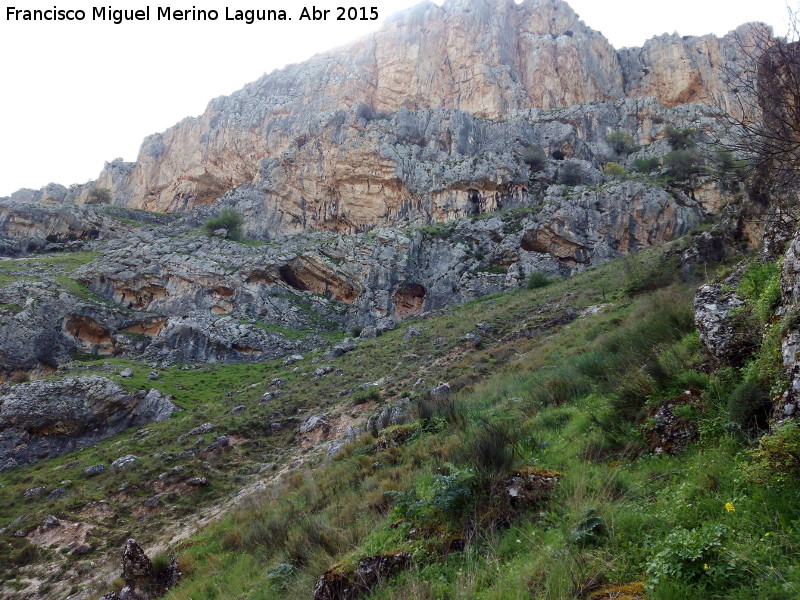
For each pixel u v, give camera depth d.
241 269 59.06
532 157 70.88
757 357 6.14
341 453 15.12
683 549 3.96
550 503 5.77
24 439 31.12
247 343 49.47
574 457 7.19
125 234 76.50
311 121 84.25
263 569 8.77
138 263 61.44
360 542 7.06
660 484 5.61
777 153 7.82
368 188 76.25
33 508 21.64
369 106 92.06
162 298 58.47
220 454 23.80
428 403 14.45
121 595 10.69
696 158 59.44
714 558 3.85
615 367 10.34
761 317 6.38
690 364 7.64
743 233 18.83
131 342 50.97
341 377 31.55
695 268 21.36
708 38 93.06
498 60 94.38
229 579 9.13
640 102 83.44
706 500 4.76
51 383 33.66
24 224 83.94
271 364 44.69
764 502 4.36
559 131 78.19
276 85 107.12
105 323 51.69
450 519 6.23
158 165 111.19
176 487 21.16
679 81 88.81
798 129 7.38
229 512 16.31
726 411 5.99
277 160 83.56
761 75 8.09
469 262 57.78
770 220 9.37
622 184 58.09
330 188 79.06
